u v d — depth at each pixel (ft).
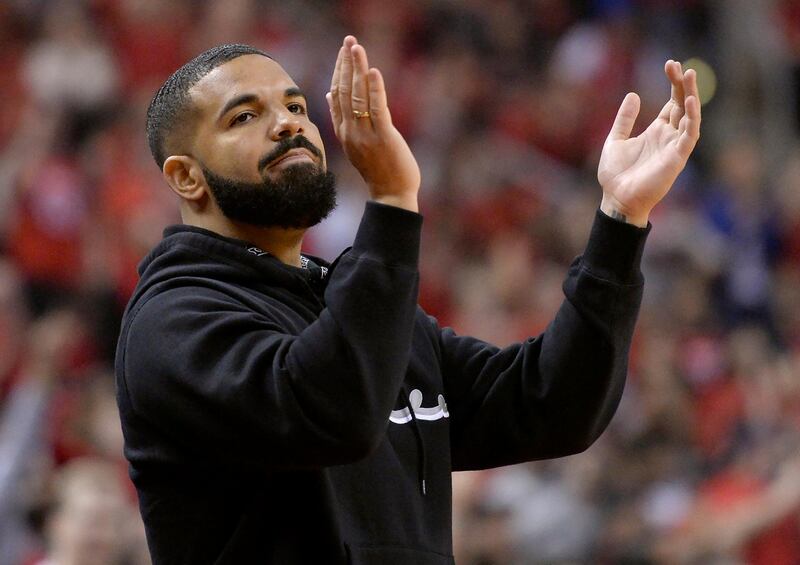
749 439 78.69
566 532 65.67
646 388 78.28
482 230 104.78
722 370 90.02
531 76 126.52
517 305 93.35
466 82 120.57
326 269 28.68
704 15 135.13
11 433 65.46
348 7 122.72
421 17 125.80
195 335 25.18
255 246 27.71
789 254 112.27
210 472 25.77
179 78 28.17
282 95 27.53
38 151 95.30
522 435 28.91
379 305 24.43
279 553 25.53
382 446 26.89
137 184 94.48
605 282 27.86
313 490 25.68
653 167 27.84
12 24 108.06
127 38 109.91
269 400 24.20
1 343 76.02
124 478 67.36
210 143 27.30
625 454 72.74
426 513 27.12
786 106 130.41
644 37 132.67
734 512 65.51
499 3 130.21
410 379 28.22
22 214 89.71
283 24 116.47
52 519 55.98
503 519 64.03
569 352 28.12
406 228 24.95
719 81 130.82
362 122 25.04
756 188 116.78
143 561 53.78
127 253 89.97
